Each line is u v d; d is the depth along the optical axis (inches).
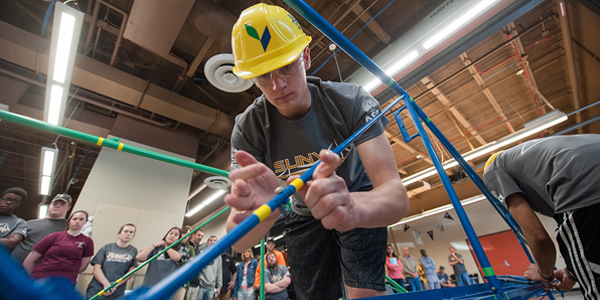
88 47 154.9
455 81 180.5
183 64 162.2
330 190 14.5
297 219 39.4
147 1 117.0
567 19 132.5
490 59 164.7
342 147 22.1
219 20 127.2
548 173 34.2
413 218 335.6
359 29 149.9
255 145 35.7
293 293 120.9
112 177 162.2
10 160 273.9
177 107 172.2
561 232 32.3
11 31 133.0
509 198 39.4
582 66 155.6
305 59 33.6
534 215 36.9
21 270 5.1
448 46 115.2
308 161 34.7
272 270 109.5
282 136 34.2
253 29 28.4
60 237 79.3
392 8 140.5
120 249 96.9
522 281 46.1
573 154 31.4
